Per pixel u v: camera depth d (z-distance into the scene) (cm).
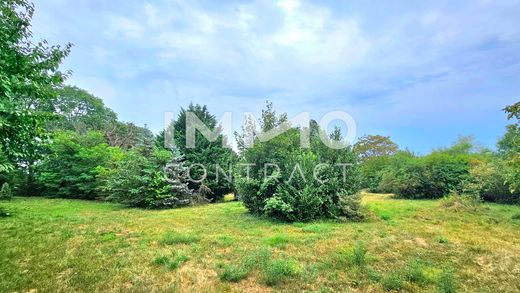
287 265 417
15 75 483
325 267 428
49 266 425
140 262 450
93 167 1650
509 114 784
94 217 931
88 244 556
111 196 1314
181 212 1094
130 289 350
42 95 525
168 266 428
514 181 973
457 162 1609
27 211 1026
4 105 443
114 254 493
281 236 619
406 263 450
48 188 1736
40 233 648
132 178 1259
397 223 802
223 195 1767
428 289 356
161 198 1261
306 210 863
